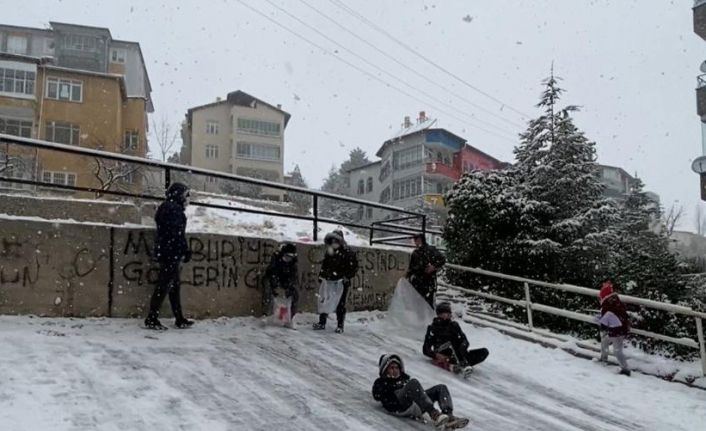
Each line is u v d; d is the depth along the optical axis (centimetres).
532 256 1375
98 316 877
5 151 2094
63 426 529
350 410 659
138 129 4162
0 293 812
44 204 1227
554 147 1567
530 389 852
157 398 617
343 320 1023
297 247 1115
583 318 1062
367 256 1236
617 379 940
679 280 1266
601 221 1459
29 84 3653
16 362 661
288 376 745
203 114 5778
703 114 2472
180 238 876
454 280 1466
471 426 664
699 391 908
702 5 2502
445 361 884
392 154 5500
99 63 5019
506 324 1212
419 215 1392
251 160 5738
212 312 982
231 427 572
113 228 902
